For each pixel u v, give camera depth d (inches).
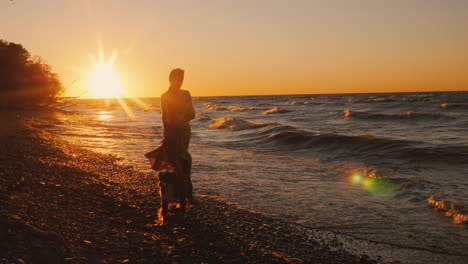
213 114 1849.2
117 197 233.0
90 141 612.4
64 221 162.4
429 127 893.8
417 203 252.5
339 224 212.7
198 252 152.6
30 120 952.9
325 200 262.7
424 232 199.5
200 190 286.2
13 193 189.2
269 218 218.4
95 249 137.7
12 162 285.6
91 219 174.6
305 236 192.1
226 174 353.4
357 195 277.1
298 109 2001.7
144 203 224.4
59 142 505.0
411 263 161.6
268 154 505.4
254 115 1676.9
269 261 152.3
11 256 116.3
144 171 344.5
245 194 276.8
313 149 546.0
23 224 142.5
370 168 385.4
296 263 154.4
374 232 200.1
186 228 184.1
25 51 1689.2
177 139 187.9
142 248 147.0
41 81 1689.2
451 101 2290.8
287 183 316.5
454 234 195.9
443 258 166.6
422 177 333.4
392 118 1163.9
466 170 361.1
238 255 155.7
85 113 2165.4
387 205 251.0
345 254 169.3
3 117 975.0
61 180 256.2
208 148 568.4
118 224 174.2
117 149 522.0
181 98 187.2
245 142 652.1
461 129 812.6
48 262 119.0
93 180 279.4
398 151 469.4
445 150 448.5
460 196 263.1
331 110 1753.2
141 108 3309.5
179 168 189.2
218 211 223.9
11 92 1534.2
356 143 541.3
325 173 362.9
